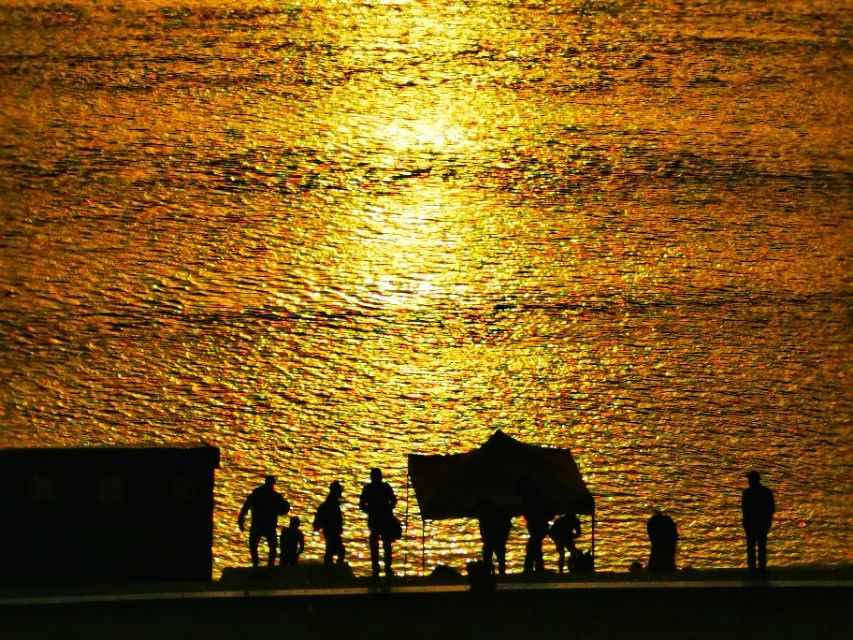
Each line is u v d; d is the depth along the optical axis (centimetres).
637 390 15725
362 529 12500
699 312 17850
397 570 11644
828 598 7912
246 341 16688
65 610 7606
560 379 15950
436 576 8831
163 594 7919
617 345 16888
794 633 7331
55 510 9100
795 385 15950
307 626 7450
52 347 16375
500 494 9444
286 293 18162
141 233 19950
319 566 9219
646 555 12162
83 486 9119
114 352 16300
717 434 14712
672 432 14738
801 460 14162
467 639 7212
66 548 9094
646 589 7881
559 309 17850
